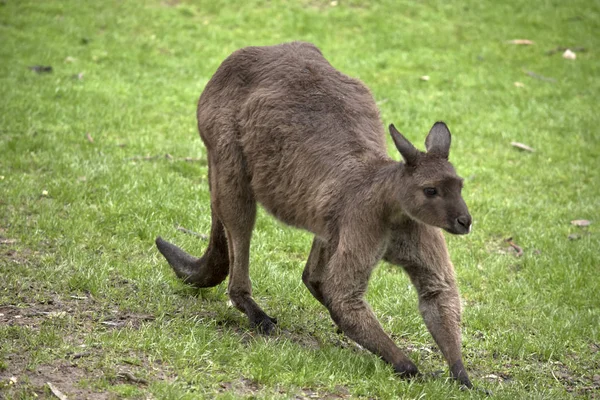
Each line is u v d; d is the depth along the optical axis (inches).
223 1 1793.8
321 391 564.1
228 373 568.4
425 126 1327.5
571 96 1510.8
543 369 681.6
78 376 537.0
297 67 676.1
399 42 1683.1
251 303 686.5
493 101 1469.0
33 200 894.4
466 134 1322.6
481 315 764.6
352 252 594.2
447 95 1477.6
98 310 663.1
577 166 1221.1
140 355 577.6
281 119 650.2
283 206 657.6
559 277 874.8
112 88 1364.4
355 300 600.1
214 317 688.4
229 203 680.4
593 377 677.9
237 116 676.1
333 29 1717.5
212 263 714.8
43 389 511.8
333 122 644.7
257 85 676.1
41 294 679.1
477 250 935.0
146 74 1459.2
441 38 1722.4
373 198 591.2
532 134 1333.7
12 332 592.7
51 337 581.9
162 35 1637.6
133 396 514.9
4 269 712.4
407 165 572.4
